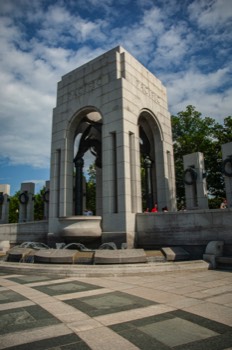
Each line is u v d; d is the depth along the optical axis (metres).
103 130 16.95
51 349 3.74
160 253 12.28
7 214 30.28
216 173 29.89
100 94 17.61
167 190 19.38
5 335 4.27
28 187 28.88
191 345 3.83
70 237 15.87
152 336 4.16
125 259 10.79
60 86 20.62
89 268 9.94
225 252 12.34
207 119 33.25
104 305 5.85
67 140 19.08
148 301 6.11
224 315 5.09
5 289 7.72
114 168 16.36
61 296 6.73
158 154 19.95
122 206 15.17
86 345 3.86
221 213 12.79
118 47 17.70
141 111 18.12
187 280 8.57
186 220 13.89
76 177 19.31
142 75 18.97
